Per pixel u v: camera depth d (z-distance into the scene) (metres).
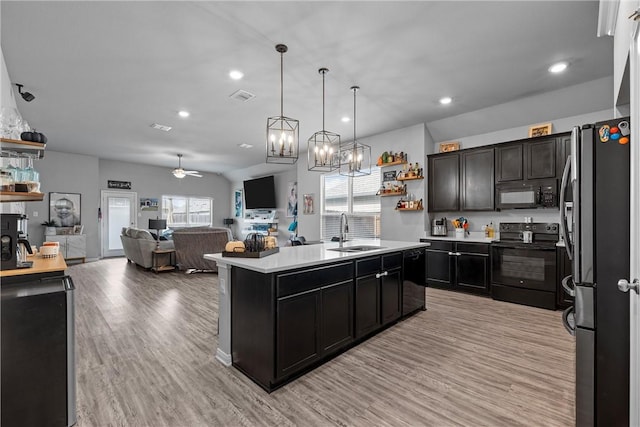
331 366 2.39
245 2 2.28
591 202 1.60
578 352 1.64
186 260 6.12
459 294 4.54
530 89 3.83
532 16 2.45
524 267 3.99
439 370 2.32
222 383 2.16
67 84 3.65
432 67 3.27
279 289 2.08
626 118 1.53
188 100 4.17
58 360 1.72
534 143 4.20
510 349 2.68
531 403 1.92
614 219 1.56
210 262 6.11
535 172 4.18
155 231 9.19
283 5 2.31
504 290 4.15
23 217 2.21
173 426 1.73
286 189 9.05
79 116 4.81
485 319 3.46
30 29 2.57
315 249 3.23
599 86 3.64
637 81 1.32
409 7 2.34
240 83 3.65
